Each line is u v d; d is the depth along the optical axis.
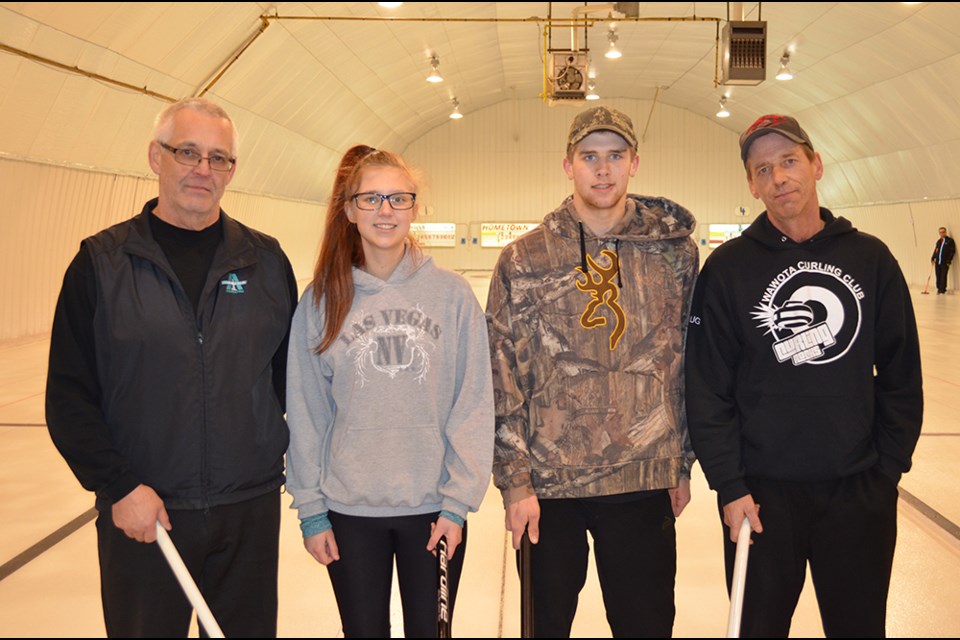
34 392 6.99
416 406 1.99
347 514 1.98
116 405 1.93
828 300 2.10
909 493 4.22
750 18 14.34
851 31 13.86
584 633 2.78
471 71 19.89
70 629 2.78
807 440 2.08
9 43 7.69
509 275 2.21
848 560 2.08
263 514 2.06
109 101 9.91
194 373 1.95
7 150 8.68
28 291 9.80
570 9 13.47
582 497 2.13
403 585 1.99
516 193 25.89
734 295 2.17
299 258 21.28
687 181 25.66
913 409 2.09
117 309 1.90
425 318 2.02
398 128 23.16
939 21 11.98
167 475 1.94
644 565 2.13
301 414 2.05
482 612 2.94
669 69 20.59
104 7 8.17
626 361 2.17
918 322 12.38
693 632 2.75
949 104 14.68
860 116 18.16
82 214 10.61
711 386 2.19
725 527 2.19
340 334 2.00
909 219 19.88
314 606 3.01
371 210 1.99
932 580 3.15
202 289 2.00
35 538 3.67
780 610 2.10
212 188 1.98
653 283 2.20
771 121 2.14
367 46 14.48
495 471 2.14
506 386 2.17
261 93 13.75
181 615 1.95
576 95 13.47
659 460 2.15
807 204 2.13
